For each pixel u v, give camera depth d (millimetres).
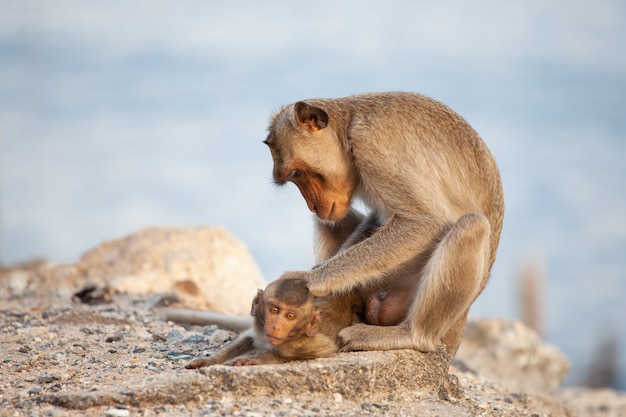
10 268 16062
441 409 7387
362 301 8242
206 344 8680
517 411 8914
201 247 12977
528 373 14070
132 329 9344
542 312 19672
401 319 8039
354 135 8172
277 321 7094
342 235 9203
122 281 12000
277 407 6832
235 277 12945
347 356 7461
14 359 8234
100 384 7234
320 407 6938
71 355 8352
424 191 7938
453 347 8516
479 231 7609
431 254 7887
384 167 8008
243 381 6977
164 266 12539
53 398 6855
